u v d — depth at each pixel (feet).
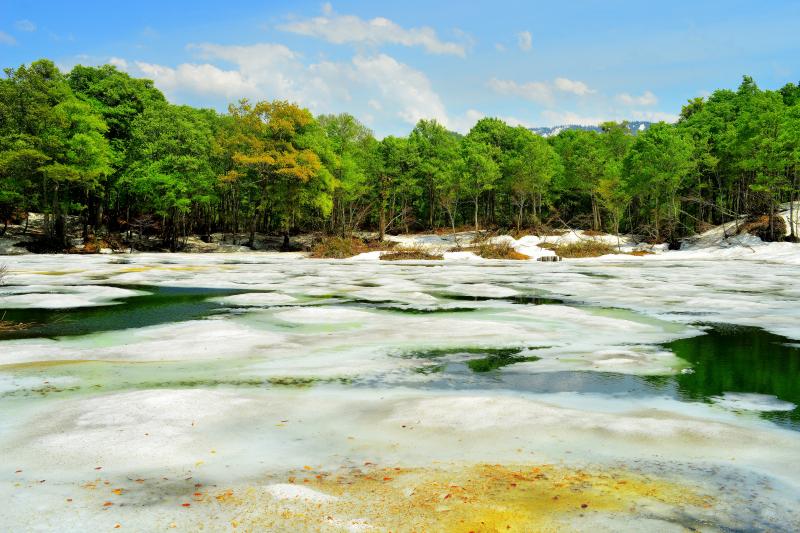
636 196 192.54
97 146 150.92
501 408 21.38
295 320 44.98
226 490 14.14
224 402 22.25
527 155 196.44
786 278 86.43
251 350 33.65
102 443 17.60
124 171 172.55
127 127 180.14
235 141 180.45
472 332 39.78
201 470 15.57
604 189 179.83
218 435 18.54
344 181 191.21
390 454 16.90
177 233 179.42
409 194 229.04
